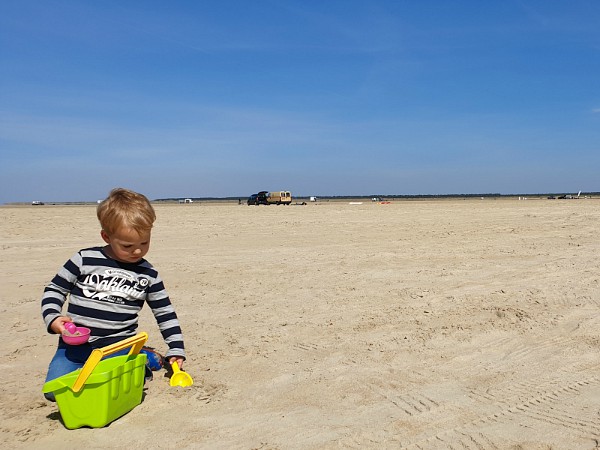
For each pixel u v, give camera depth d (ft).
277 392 12.07
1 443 9.66
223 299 21.50
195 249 35.73
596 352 14.82
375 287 23.36
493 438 9.90
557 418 10.73
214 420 10.59
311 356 14.56
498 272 26.30
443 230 46.62
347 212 79.05
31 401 11.55
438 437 9.95
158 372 12.98
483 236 41.57
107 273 11.33
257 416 10.80
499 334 16.40
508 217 61.21
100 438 9.85
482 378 12.97
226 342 15.83
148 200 11.60
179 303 20.88
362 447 9.57
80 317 11.25
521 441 9.78
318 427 10.32
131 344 10.94
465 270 26.99
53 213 80.74
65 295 11.42
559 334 16.38
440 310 19.22
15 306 20.47
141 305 12.01
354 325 17.54
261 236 43.47
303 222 57.21
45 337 16.51
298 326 17.49
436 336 16.21
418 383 12.64
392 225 52.26
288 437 9.91
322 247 36.45
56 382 9.93
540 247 34.91
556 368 13.64
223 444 9.64
